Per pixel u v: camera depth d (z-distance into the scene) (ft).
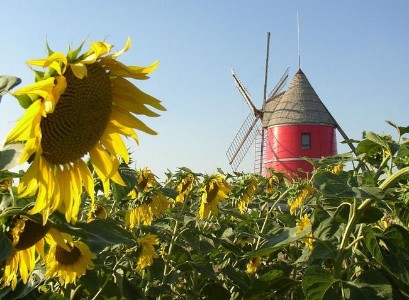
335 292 12.34
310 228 13.60
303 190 23.86
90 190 9.55
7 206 10.23
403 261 12.84
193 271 19.98
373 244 12.99
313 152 128.77
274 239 14.70
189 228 20.15
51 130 8.67
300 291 16.39
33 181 8.52
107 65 9.03
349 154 18.67
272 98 148.15
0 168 7.74
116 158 9.79
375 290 12.39
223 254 23.66
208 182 20.99
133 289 15.66
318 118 130.82
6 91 7.67
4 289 12.96
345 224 14.56
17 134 7.85
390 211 16.48
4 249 9.52
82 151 9.18
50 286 15.96
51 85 7.94
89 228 10.27
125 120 9.53
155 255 17.39
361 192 11.88
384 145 15.57
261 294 15.53
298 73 139.95
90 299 16.30
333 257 13.57
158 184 20.65
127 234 12.69
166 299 20.31
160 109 9.57
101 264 15.15
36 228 10.29
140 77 9.11
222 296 20.04
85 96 8.76
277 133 132.16
